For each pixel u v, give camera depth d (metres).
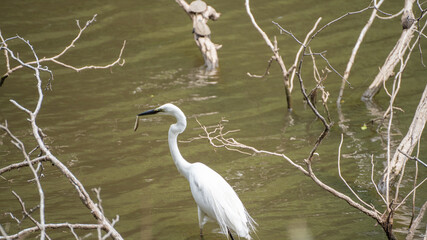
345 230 9.26
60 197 10.67
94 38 19.67
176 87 15.98
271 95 15.43
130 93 15.63
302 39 19.23
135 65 17.62
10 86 16.08
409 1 13.40
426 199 10.09
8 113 14.43
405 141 10.30
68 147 12.66
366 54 17.88
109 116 14.27
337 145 12.53
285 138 12.98
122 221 9.88
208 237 9.37
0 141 12.92
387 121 13.61
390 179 10.35
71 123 13.89
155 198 10.68
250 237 9.14
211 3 22.58
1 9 21.92
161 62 17.84
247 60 17.83
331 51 18.25
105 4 22.50
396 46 14.45
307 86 15.90
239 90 15.76
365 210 7.98
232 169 11.66
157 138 13.09
